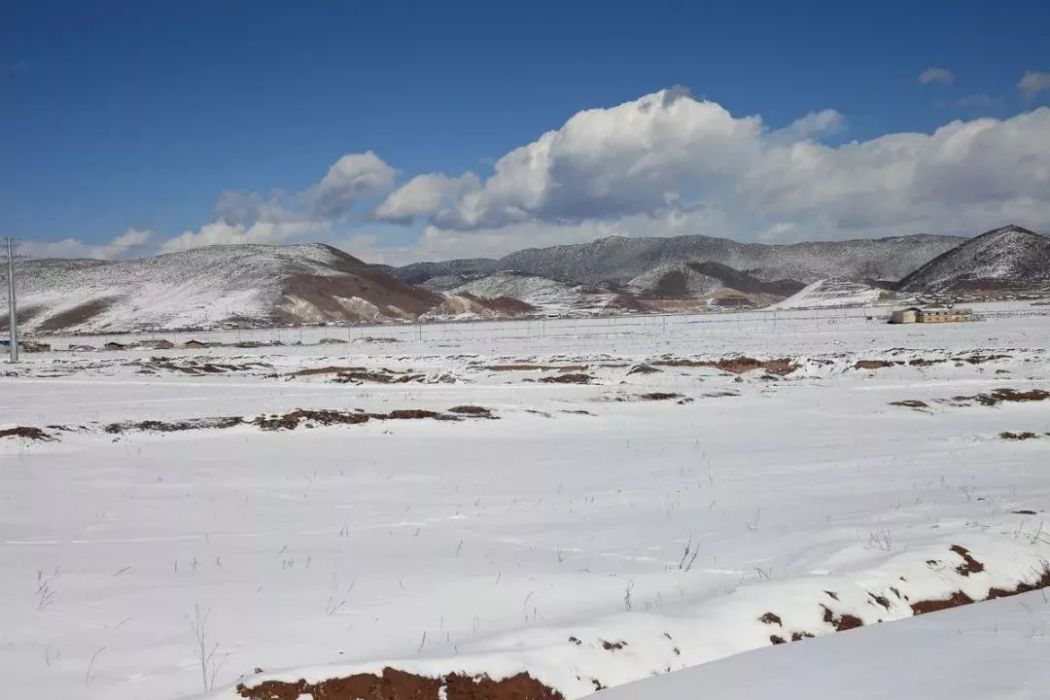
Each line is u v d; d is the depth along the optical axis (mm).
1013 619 9117
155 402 35781
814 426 29516
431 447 24547
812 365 51219
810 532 13242
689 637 8398
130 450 22922
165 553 12023
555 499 16953
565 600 9812
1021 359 50000
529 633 8078
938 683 7031
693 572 11102
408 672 7051
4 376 53344
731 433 27953
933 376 46312
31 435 23359
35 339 126875
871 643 8422
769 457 22812
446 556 12047
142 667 7488
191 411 31969
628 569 11320
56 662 7562
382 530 13984
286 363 63562
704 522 14500
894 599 9875
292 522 14594
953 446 24469
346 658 7785
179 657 7734
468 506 16203
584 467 21250
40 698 6766
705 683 7363
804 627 8953
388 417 28875
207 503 16281
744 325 119625
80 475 19094
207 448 23531
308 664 7590
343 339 106750
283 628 8578
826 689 7027
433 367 57125
